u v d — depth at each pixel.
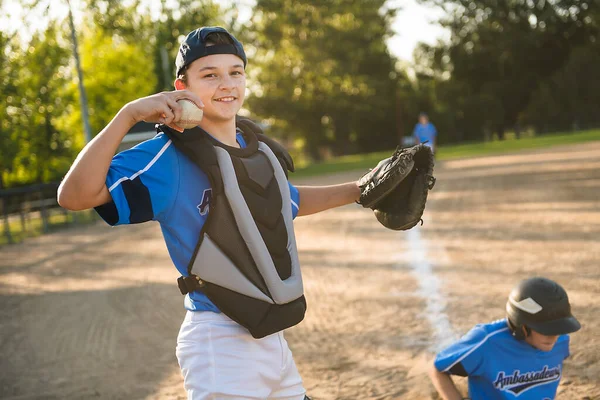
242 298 2.00
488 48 51.75
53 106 18.14
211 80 2.03
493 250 7.29
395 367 4.22
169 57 28.77
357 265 7.24
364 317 5.29
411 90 51.59
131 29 26.12
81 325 5.95
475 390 3.08
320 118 49.44
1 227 15.82
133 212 1.89
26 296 7.43
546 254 6.84
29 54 17.05
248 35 43.47
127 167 1.93
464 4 52.38
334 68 43.44
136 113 1.83
